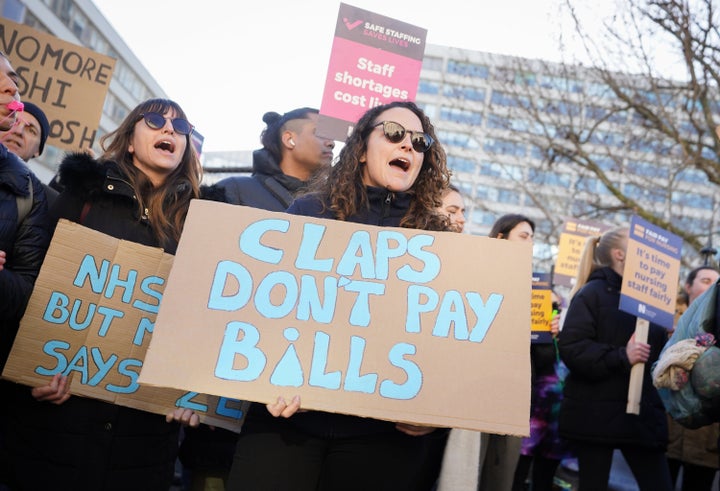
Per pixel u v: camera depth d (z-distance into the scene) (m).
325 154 5.80
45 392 3.46
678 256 5.71
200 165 4.23
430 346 2.91
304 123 5.74
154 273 3.73
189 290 2.97
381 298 2.99
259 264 3.04
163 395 3.61
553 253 20.41
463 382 2.87
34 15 38.66
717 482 9.62
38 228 3.65
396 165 3.31
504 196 68.88
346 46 5.35
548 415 6.28
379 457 2.94
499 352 2.91
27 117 4.78
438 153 3.43
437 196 3.42
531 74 20.17
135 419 3.62
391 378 2.87
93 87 5.95
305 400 2.81
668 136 16.69
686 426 4.34
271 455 2.90
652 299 5.48
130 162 3.98
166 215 3.95
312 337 2.92
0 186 3.53
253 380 2.85
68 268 3.59
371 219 3.29
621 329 5.42
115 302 3.65
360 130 3.34
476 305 2.98
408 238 3.08
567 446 6.29
